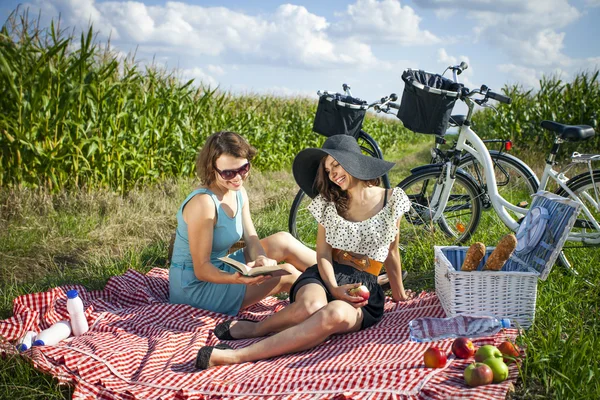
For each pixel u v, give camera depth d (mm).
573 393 2182
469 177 4676
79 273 4281
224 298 3322
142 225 5633
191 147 8414
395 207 3020
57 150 6363
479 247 3010
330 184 3025
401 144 22844
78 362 2543
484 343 2641
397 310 3357
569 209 3025
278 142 11555
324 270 2920
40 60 6211
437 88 4445
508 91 11703
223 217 3191
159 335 2914
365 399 2146
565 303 3287
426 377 2250
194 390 2328
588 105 10453
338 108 4789
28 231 5125
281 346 2654
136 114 7430
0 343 2775
